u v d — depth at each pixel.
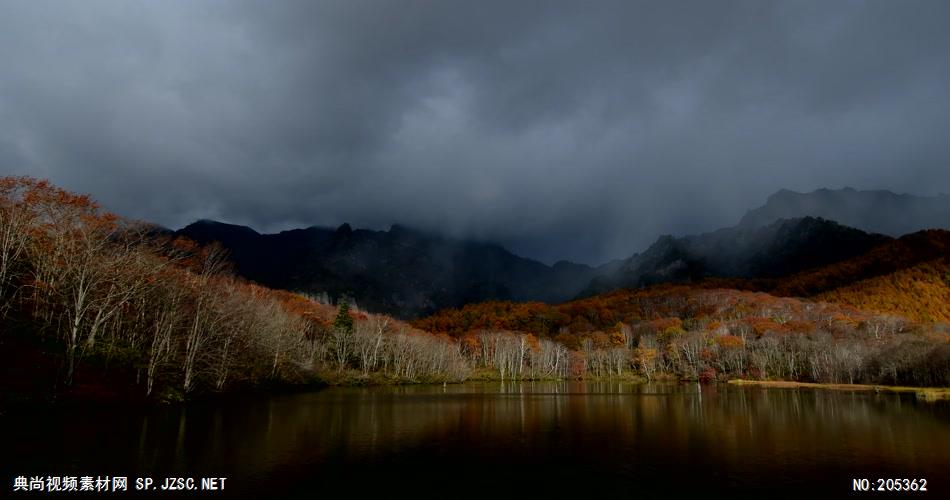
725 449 33.84
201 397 61.56
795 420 49.03
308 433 38.72
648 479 25.73
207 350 66.81
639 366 167.75
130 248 55.81
